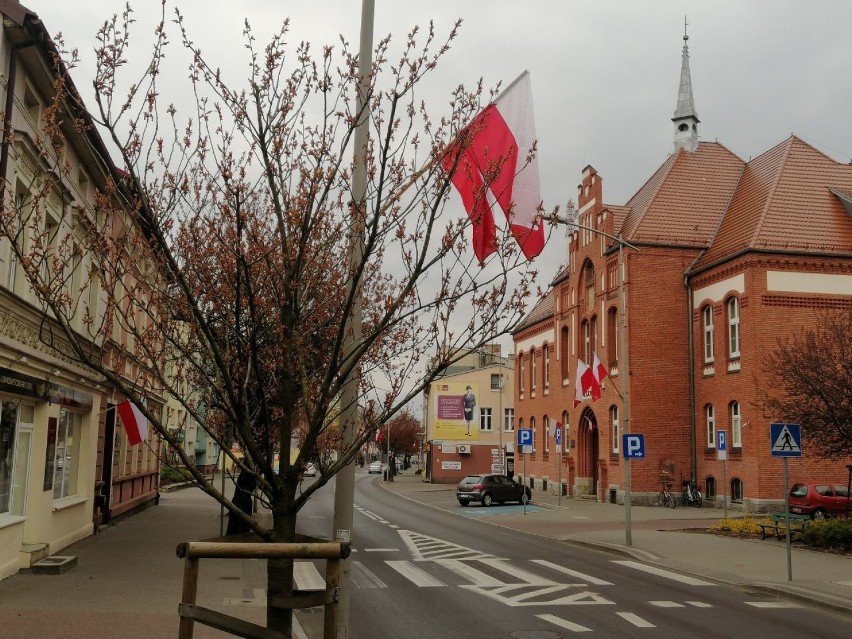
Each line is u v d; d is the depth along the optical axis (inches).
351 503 277.3
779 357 842.8
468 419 2696.9
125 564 600.1
